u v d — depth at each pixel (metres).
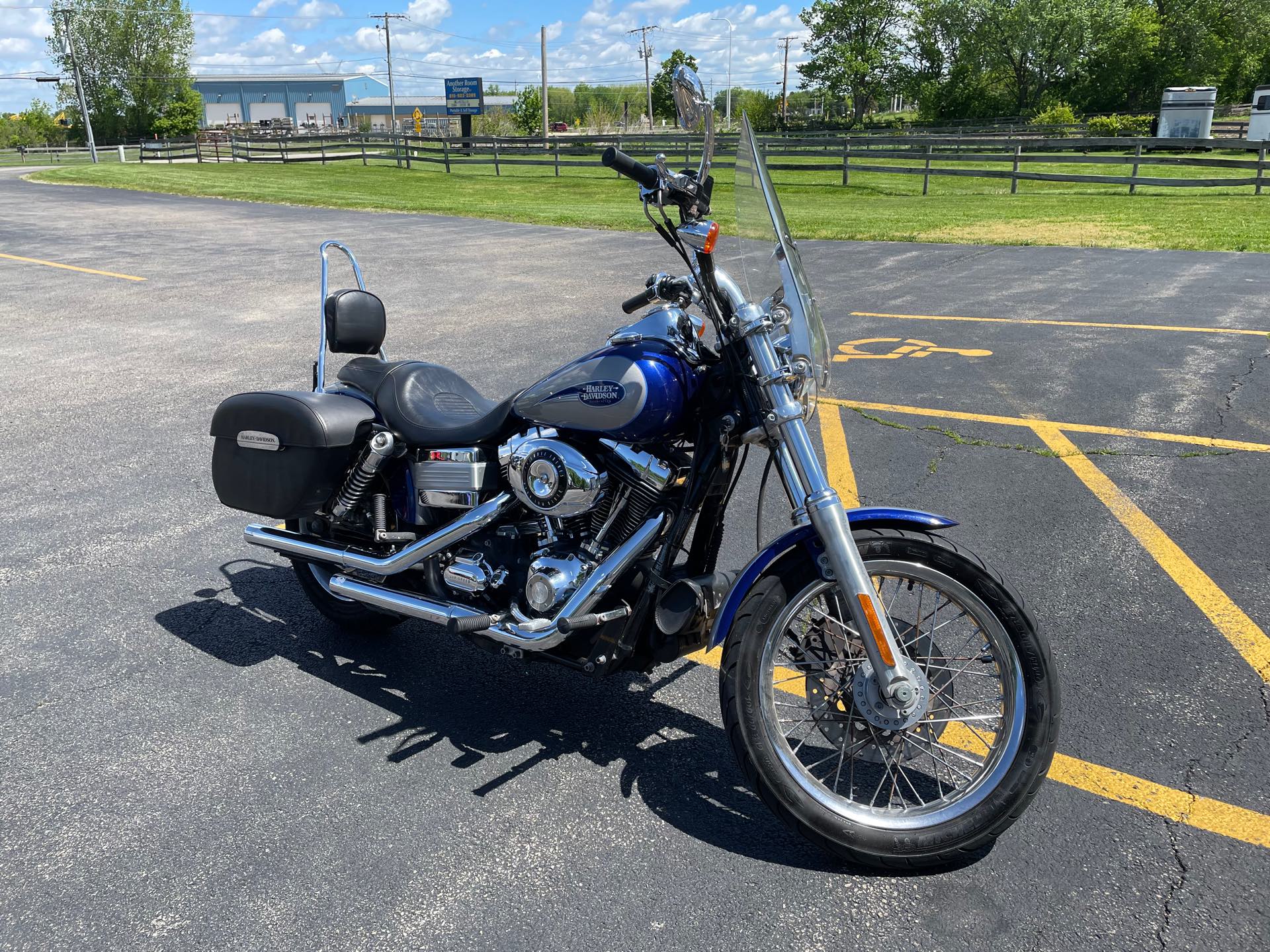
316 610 4.41
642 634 3.15
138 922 2.62
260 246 16.78
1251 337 8.62
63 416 7.17
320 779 3.21
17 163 60.00
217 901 2.68
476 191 28.61
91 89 92.94
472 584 3.29
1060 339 8.80
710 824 2.97
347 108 112.25
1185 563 4.53
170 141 61.59
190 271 14.11
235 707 3.63
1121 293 10.96
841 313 10.33
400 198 26.42
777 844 2.88
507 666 3.93
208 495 5.67
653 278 3.08
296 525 4.05
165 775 3.23
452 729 3.48
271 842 2.91
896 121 81.31
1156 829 2.89
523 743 3.40
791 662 3.02
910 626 3.04
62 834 2.95
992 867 2.76
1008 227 17.42
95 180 33.22
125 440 6.61
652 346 3.00
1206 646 3.85
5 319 10.79
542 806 3.06
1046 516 5.04
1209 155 37.50
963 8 74.38
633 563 3.11
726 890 2.70
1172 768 3.15
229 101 110.38
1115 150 39.44
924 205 22.28
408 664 3.95
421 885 2.73
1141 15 70.75
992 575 2.75
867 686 2.81
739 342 2.91
